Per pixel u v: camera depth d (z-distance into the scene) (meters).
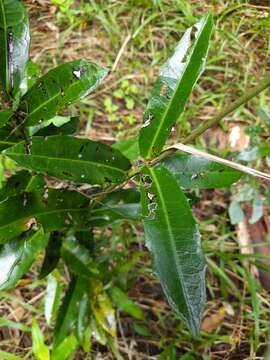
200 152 0.20
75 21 0.43
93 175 0.21
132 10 0.43
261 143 0.38
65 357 0.29
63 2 0.38
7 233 0.22
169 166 0.22
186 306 0.19
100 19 0.43
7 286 0.24
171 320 0.34
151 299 0.35
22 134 0.22
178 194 0.20
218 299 0.35
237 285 0.36
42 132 0.23
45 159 0.20
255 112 0.40
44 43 0.42
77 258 0.28
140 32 0.43
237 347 0.33
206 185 0.22
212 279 0.36
